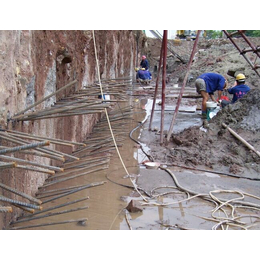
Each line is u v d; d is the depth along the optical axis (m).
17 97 3.95
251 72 15.39
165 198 4.47
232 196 4.55
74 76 6.45
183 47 25.75
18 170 3.88
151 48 27.78
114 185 4.89
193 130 6.82
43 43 4.90
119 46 14.74
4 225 3.44
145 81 18.02
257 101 6.91
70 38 6.07
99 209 4.14
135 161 5.91
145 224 3.76
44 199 4.39
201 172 5.42
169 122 9.02
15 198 3.76
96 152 5.98
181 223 3.80
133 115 10.06
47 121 5.03
